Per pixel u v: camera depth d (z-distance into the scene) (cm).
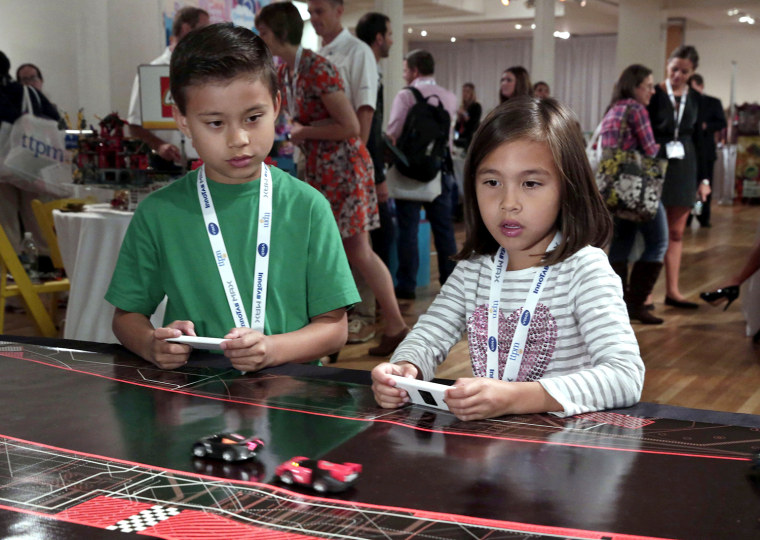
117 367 126
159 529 68
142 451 88
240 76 124
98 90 530
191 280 148
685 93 454
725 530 67
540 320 125
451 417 101
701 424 99
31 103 486
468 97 962
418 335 133
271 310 149
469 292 136
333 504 73
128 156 313
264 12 314
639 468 82
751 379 332
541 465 83
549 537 66
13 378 119
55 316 418
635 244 442
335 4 351
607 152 404
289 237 149
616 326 117
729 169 1212
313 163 331
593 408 105
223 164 130
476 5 1367
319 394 112
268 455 86
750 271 200
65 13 600
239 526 69
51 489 77
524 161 116
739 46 1623
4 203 492
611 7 1344
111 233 290
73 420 99
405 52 1912
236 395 111
